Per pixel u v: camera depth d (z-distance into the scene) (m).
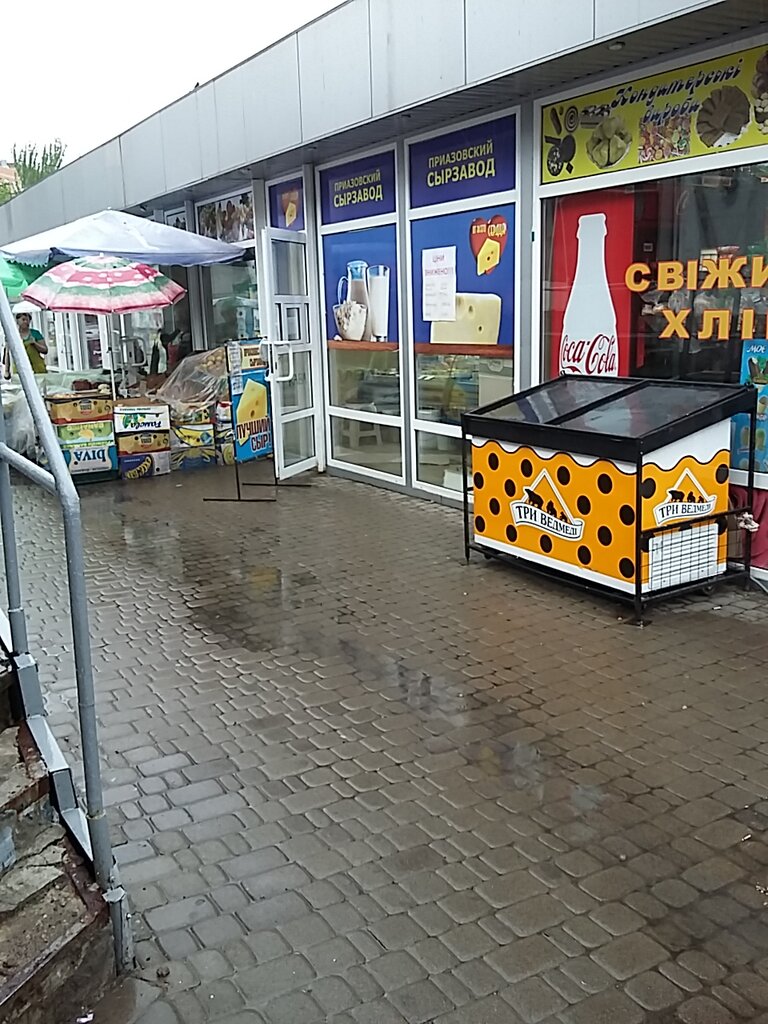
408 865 3.10
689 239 5.91
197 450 10.84
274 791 3.60
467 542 6.60
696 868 3.04
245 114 9.47
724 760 3.73
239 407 10.76
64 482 2.38
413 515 8.13
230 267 12.79
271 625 5.47
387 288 8.84
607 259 6.50
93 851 2.57
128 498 9.30
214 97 10.02
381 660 4.88
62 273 9.04
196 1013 2.46
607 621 5.30
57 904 2.53
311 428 10.33
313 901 2.92
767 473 5.61
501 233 7.35
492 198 7.36
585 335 6.77
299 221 10.05
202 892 2.98
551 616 5.43
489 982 2.55
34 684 3.11
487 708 4.27
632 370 6.45
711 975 2.56
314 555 6.95
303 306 9.92
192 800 3.55
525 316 7.23
